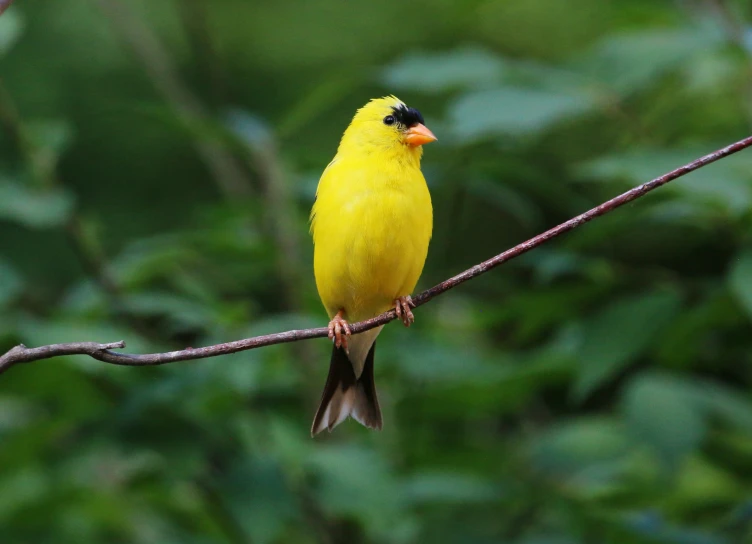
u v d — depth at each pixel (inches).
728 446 326.6
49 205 343.3
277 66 655.8
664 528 306.2
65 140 372.8
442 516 329.7
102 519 357.4
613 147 499.8
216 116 470.0
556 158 509.7
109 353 203.9
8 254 552.4
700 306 289.9
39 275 546.9
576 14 644.1
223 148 441.1
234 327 334.0
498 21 640.4
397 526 330.3
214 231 378.3
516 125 303.6
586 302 330.0
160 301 331.6
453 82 329.1
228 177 450.9
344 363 310.3
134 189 621.0
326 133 618.5
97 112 351.9
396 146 304.8
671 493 339.9
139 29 483.2
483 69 330.6
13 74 619.8
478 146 362.6
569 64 336.5
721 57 364.2
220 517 343.9
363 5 669.3
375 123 307.3
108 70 630.5
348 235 294.7
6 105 367.6
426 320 394.6
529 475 344.2
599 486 338.3
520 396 343.3
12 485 352.5
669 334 303.3
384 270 297.6
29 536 343.3
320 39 661.3
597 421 368.2
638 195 218.8
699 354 330.0
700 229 325.7
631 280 321.7
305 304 379.2
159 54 488.7
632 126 339.3
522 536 322.7
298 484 337.7
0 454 317.4
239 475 320.8
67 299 364.5
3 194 344.8
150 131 623.8
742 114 398.0
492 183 364.8
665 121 412.8
